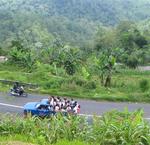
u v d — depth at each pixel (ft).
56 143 56.08
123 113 73.87
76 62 218.38
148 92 170.50
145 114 137.49
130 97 162.71
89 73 193.88
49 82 172.96
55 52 255.91
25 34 623.77
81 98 157.58
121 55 314.14
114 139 59.47
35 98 149.59
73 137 60.75
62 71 207.72
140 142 58.34
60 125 61.93
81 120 66.18
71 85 167.43
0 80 173.06
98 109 139.33
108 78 188.34
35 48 317.01
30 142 55.72
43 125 63.00
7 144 52.03
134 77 240.94
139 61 334.03
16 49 243.40
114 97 159.63
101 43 492.54
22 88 152.05
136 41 432.66
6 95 151.23
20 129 63.26
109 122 63.52
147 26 655.35
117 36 511.81
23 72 216.33
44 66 217.15
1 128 63.26
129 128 60.85
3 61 253.65
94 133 61.77
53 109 115.24
